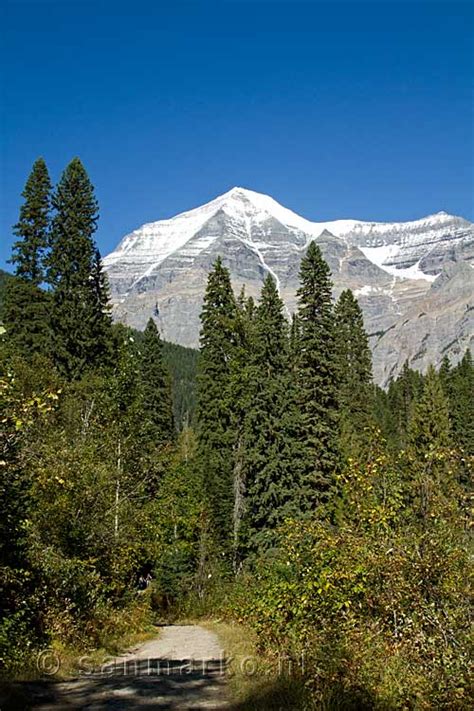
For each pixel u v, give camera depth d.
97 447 23.22
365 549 11.70
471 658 9.29
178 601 36.66
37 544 16.62
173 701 10.59
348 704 9.25
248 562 36.88
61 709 9.93
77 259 39.09
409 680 9.48
